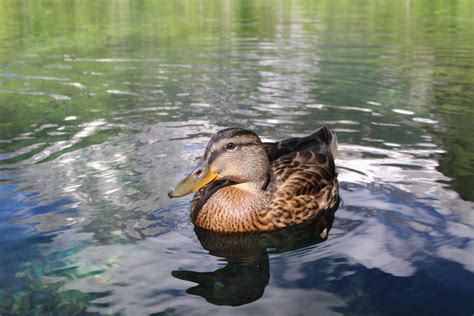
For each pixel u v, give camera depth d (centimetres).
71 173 78
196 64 152
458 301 50
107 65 151
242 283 54
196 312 49
